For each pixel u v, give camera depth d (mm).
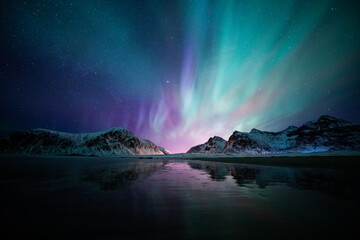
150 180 15047
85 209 7027
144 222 5645
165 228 5160
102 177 17234
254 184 12594
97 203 7887
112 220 5832
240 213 6422
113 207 7270
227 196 9062
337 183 12562
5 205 7625
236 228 5125
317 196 8828
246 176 17281
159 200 8367
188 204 7656
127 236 4680
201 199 8516
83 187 11812
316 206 7180
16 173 20797
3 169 26172
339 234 4684
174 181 14383
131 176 17969
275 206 7246
